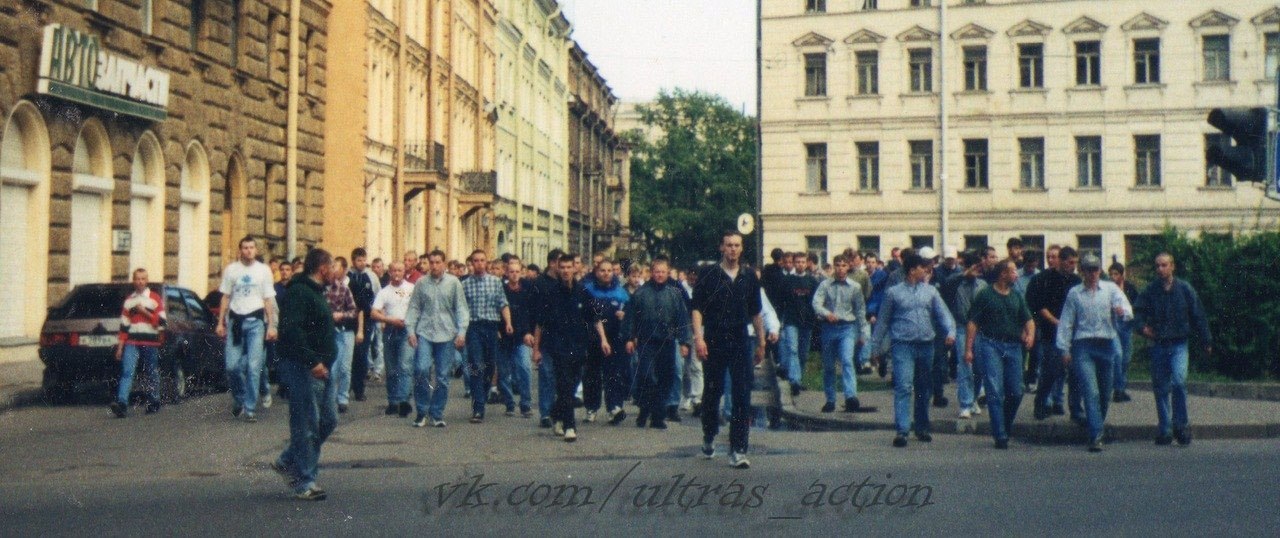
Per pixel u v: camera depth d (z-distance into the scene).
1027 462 12.78
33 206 23.25
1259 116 13.41
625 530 9.08
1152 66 54.56
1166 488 10.78
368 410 18.53
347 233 39.00
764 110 58.78
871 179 57.84
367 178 40.88
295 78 33.12
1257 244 22.19
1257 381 21.72
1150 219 54.28
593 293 17.53
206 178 29.72
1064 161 55.25
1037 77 55.75
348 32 39.06
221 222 30.53
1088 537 8.62
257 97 32.53
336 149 38.91
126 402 17.31
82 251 24.88
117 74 24.91
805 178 58.53
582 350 15.17
